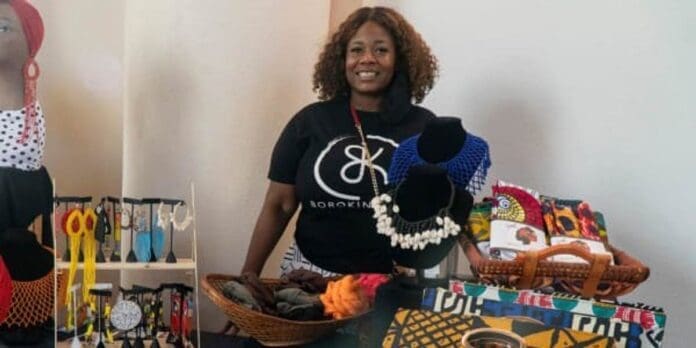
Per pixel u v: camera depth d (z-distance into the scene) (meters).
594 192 1.62
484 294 0.96
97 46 1.77
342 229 1.37
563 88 1.63
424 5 1.81
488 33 1.72
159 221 1.24
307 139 1.41
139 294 1.20
